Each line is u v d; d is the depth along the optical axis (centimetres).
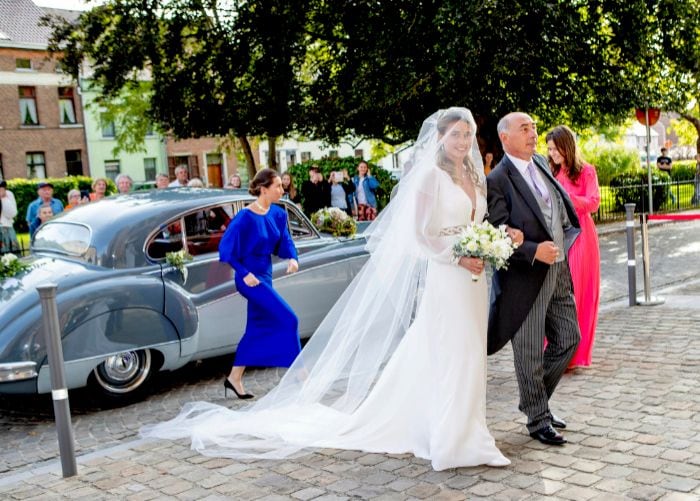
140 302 600
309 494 387
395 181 1847
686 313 780
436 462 404
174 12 1922
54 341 434
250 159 2380
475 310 408
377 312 470
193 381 686
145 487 415
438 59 1473
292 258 639
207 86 1939
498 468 400
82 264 618
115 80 2016
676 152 4694
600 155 2872
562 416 481
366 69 1606
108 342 582
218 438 485
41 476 445
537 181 446
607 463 395
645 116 1711
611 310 833
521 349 435
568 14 1503
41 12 4278
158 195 702
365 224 880
